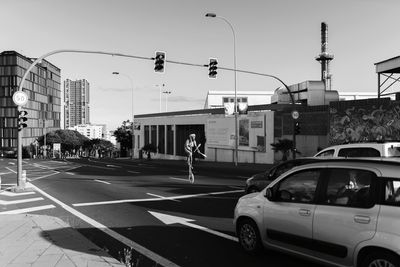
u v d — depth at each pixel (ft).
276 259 23.43
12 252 24.16
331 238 18.75
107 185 64.08
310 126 112.78
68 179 76.07
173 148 185.16
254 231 23.75
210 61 102.06
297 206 20.77
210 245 26.78
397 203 16.79
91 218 36.73
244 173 89.25
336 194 19.27
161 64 92.58
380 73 116.67
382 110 90.33
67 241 27.02
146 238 28.94
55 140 402.93
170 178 75.41
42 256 23.24
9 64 399.65
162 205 43.37
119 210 40.78
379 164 18.11
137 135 221.25
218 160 150.71
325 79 222.48
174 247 26.43
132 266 22.21
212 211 39.24
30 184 67.36
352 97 220.84
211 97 242.99
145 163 146.61
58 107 530.27
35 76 447.42
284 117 121.29
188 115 172.45
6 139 400.06
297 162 36.86
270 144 121.39
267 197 22.80
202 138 161.79
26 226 32.14
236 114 121.49
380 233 16.75
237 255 24.34
